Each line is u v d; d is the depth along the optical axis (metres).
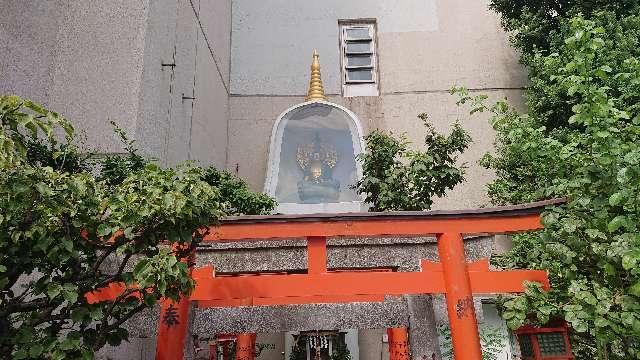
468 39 18.09
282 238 5.45
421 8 18.64
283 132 14.94
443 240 5.54
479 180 16.02
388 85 17.53
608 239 4.21
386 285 5.35
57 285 3.12
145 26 8.87
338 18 18.61
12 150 2.98
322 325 6.30
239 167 16.30
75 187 3.22
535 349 9.88
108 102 8.19
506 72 17.53
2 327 3.17
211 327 6.10
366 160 10.12
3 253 3.08
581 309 4.14
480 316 7.08
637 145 3.88
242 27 18.28
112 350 6.42
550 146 4.70
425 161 9.23
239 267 6.52
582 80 4.11
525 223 5.51
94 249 3.59
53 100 7.98
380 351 13.66
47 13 8.22
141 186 3.46
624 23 11.22
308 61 17.91
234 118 16.92
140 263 3.37
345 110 14.96
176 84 10.67
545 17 13.81
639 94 4.88
